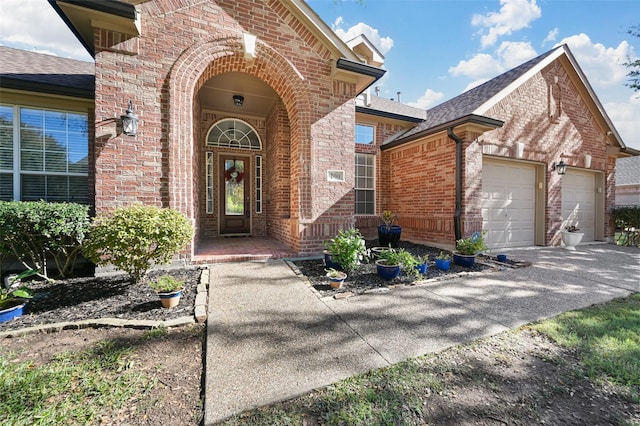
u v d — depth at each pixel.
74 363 2.25
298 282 4.31
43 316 3.04
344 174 6.24
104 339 2.62
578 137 9.17
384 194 9.92
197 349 2.49
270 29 5.57
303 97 5.88
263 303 3.49
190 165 5.02
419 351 2.46
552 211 8.55
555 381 2.10
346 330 2.83
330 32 5.88
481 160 7.23
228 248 6.52
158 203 4.77
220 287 4.03
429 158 8.11
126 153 4.58
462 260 5.62
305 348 2.48
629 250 8.10
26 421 1.67
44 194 5.65
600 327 2.97
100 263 3.76
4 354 2.36
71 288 3.90
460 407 1.82
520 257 6.75
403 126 10.31
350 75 6.12
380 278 4.61
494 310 3.40
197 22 5.00
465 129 6.94
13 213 3.88
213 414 1.72
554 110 8.67
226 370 2.15
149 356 2.37
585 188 9.84
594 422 1.72
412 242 8.65
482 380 2.09
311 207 5.95
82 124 5.89
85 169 5.91
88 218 4.54
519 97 8.00
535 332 2.87
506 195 8.10
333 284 4.08
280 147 7.90
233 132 9.20
